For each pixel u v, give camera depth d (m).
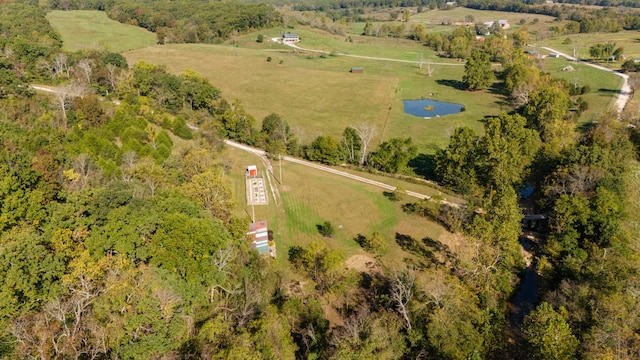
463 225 90.00
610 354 49.50
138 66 174.12
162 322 46.25
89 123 117.50
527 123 143.25
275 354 50.22
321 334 60.50
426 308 60.38
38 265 50.75
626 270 66.94
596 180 93.19
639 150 124.31
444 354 54.41
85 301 49.28
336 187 109.12
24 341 43.25
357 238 88.31
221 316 51.56
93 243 57.12
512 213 69.06
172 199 67.94
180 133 128.38
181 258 57.22
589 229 81.44
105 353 43.59
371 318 58.47
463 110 185.62
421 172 124.69
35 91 138.00
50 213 61.75
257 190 106.12
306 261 75.75
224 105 156.38
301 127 163.38
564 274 73.31
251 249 74.75
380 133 158.00
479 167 104.75
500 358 60.56
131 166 91.12
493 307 63.94
